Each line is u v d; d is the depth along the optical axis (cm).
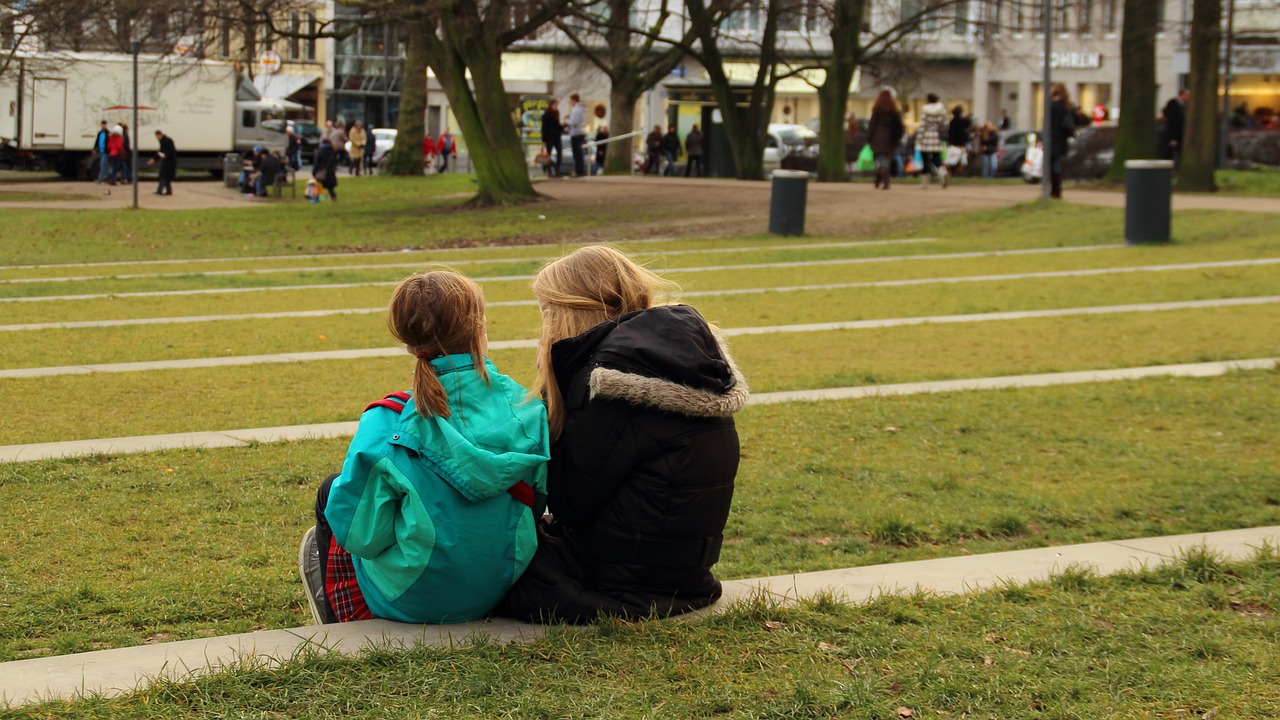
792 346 1146
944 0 3728
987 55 4491
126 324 1270
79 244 2358
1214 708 349
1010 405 872
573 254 404
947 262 1841
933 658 385
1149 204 1959
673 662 377
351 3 2862
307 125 5762
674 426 387
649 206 2898
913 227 2352
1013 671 375
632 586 407
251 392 920
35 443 750
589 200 3053
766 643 395
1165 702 354
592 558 409
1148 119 2931
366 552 379
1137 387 934
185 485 651
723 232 2414
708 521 400
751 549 555
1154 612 435
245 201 3519
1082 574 475
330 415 838
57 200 3397
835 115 3594
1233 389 923
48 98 4403
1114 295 1458
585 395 385
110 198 3538
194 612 461
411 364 1045
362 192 3844
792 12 3825
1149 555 522
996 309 1372
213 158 4775
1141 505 625
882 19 4472
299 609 471
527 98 6538
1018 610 436
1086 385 945
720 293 1510
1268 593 456
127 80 4488
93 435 774
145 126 4538
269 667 369
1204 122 2814
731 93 3800
